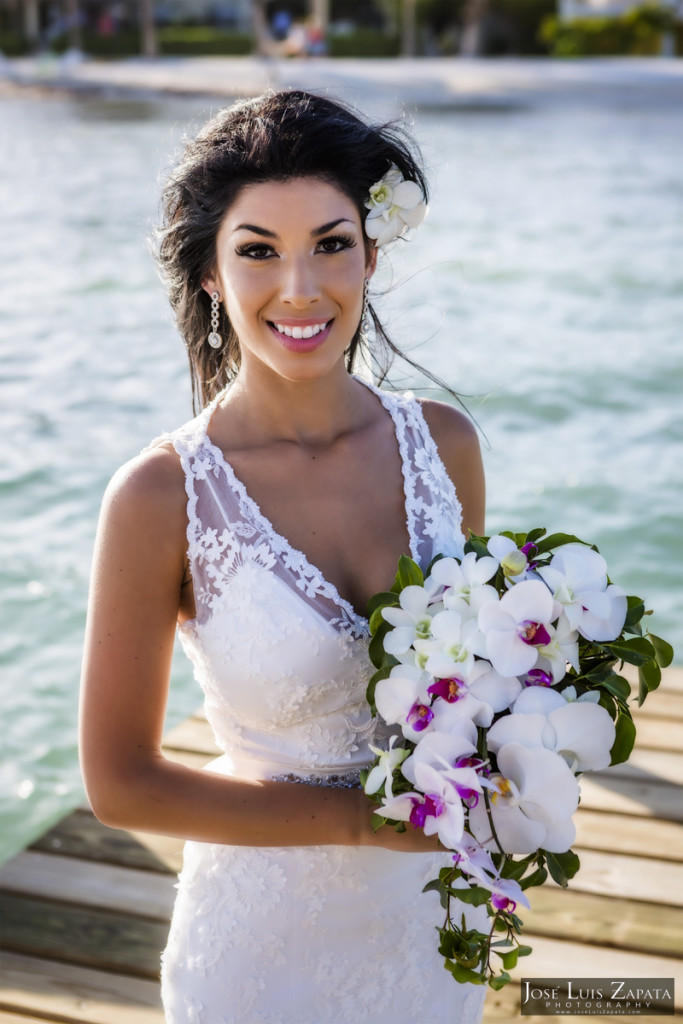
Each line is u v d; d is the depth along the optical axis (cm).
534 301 1028
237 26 4938
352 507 183
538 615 155
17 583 523
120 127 2278
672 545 562
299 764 178
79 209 1482
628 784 335
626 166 1762
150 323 970
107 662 166
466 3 3816
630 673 399
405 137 177
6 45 4275
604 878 296
